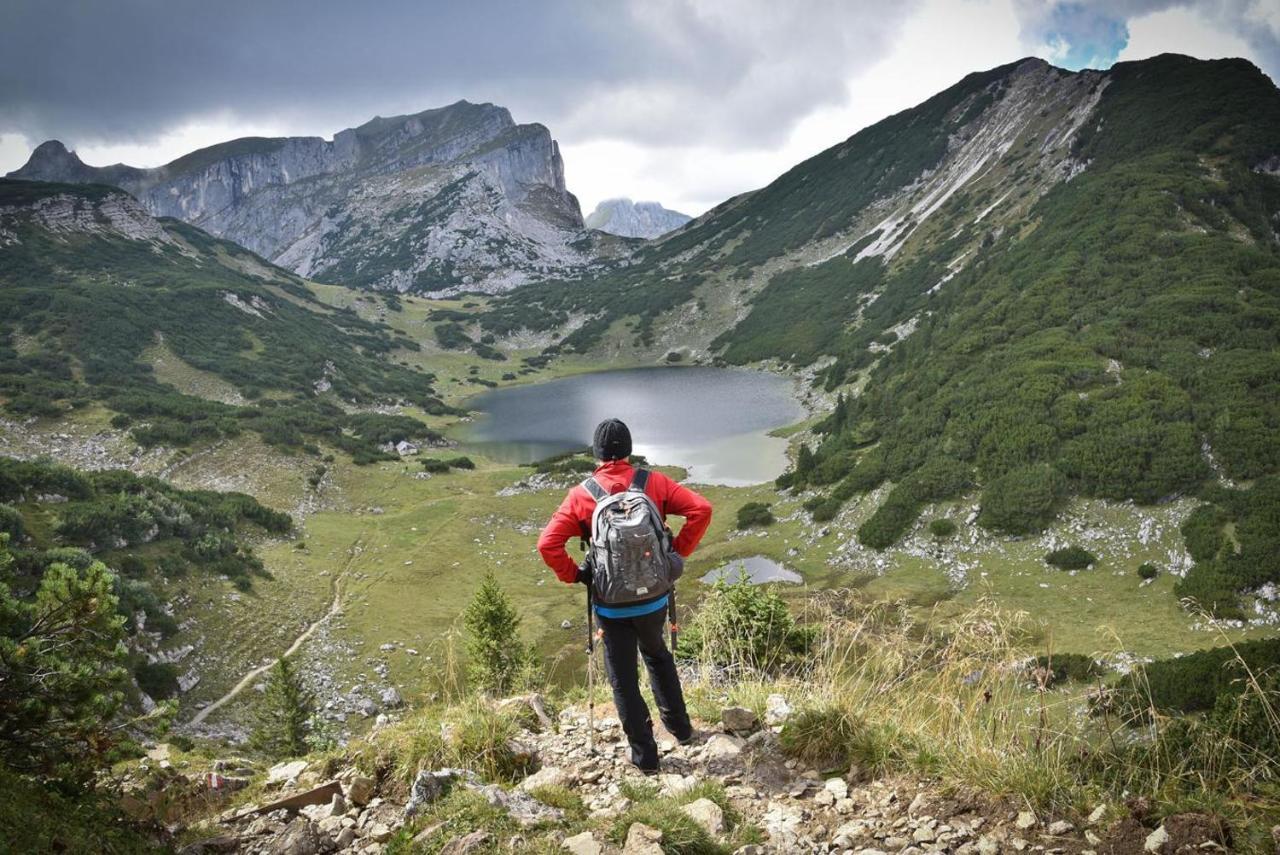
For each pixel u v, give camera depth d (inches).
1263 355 2893.7
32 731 206.8
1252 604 1923.0
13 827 154.3
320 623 2349.9
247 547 2753.4
